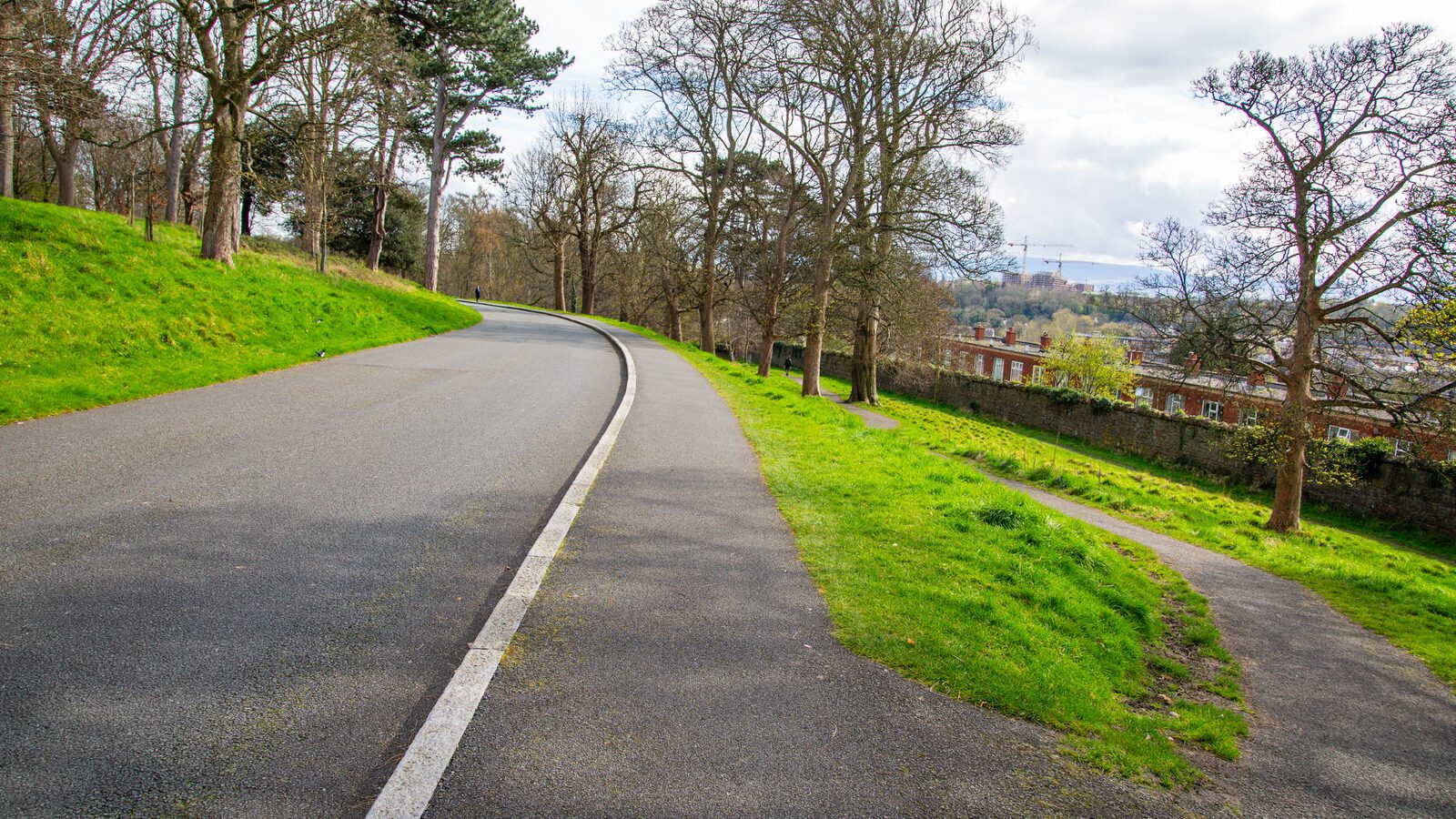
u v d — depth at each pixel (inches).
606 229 2127.2
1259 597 383.6
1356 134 655.8
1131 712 199.2
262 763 126.4
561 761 135.7
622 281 2213.3
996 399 1685.5
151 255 666.8
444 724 141.1
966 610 230.2
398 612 184.7
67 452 287.3
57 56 628.1
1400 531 941.2
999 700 179.9
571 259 2583.7
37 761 120.3
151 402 392.5
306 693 147.5
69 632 158.6
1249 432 777.6
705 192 1437.0
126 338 497.4
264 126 1041.5
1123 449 1366.9
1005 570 272.8
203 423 356.5
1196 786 163.2
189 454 301.9
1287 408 715.4
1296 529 747.4
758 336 2198.6
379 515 252.2
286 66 1005.2
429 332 922.1
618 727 148.0
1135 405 1370.6
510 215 2608.3
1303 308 685.9
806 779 139.5
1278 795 167.6
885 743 155.2
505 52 1536.7
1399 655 312.2
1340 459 993.5
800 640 195.9
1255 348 713.6
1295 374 704.4
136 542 208.1
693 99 1219.2
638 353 996.6
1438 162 603.2
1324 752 197.9
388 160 1589.6
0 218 611.8
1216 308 716.0
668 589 217.9
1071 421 1497.3
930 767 148.9
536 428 424.5
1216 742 189.2
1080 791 150.0
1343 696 247.9
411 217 2135.8
